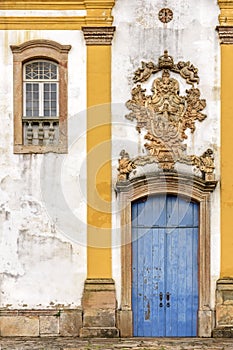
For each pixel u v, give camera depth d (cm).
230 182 1891
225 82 1895
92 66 1895
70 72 1897
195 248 1906
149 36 1900
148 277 1906
